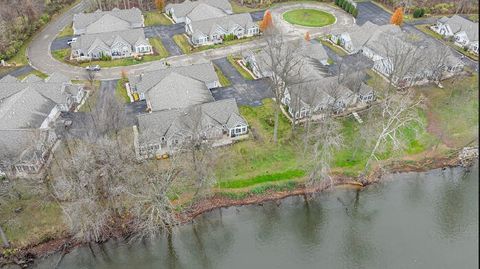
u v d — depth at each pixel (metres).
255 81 89.31
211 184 62.22
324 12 123.88
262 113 79.25
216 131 72.12
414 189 65.88
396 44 86.31
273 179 66.19
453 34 106.50
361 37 101.38
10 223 58.44
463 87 86.38
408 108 72.12
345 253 57.25
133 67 95.88
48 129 71.25
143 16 121.12
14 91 80.94
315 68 86.62
